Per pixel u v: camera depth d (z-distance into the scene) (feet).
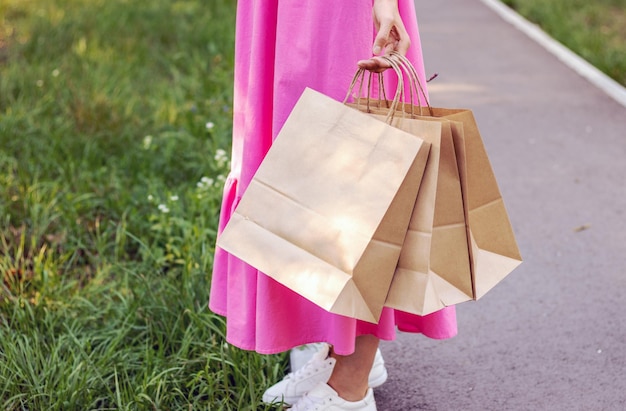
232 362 9.81
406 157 6.84
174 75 21.58
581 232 14.62
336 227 7.01
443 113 7.63
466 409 9.73
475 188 7.47
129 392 9.37
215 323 10.84
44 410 9.07
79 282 12.23
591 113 21.34
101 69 21.26
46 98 18.76
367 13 7.66
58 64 21.61
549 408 9.75
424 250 7.02
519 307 12.06
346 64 7.69
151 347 10.16
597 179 17.01
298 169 7.22
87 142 16.57
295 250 7.14
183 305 10.99
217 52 23.73
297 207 7.18
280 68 7.86
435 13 34.22
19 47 22.99
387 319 8.28
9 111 17.92
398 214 6.97
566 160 18.12
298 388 9.18
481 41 29.25
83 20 26.37
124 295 11.63
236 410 9.29
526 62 26.45
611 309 12.00
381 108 7.64
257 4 8.03
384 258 7.00
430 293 7.09
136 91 20.34
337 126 7.14
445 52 27.76
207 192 14.08
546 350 10.95
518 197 16.17
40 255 12.25
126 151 16.57
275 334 8.18
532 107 21.85
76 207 14.14
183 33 25.85
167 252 13.14
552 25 30.99
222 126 17.63
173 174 15.87
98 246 12.87
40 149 16.37
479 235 7.56
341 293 6.92
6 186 14.71
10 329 10.46
